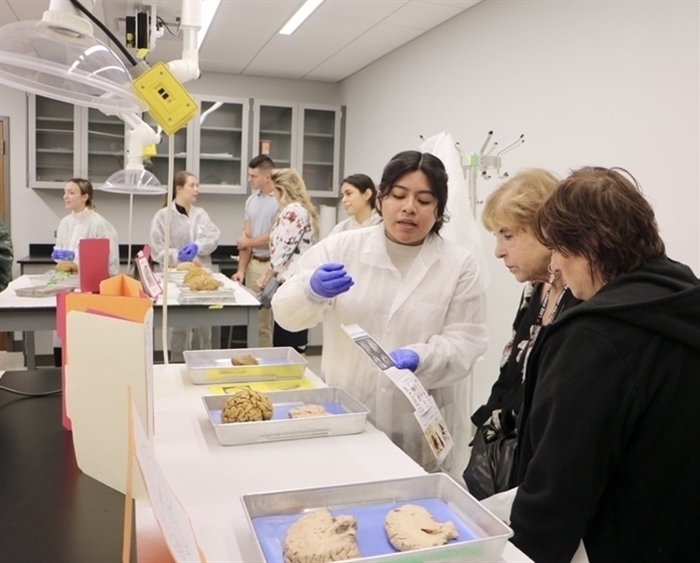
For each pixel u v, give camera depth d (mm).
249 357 1612
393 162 1548
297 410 1240
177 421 1240
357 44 4473
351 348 1613
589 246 943
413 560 721
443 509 894
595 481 876
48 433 1158
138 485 866
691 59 2230
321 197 5820
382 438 1199
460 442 1895
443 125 3955
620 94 2557
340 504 886
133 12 3096
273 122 5555
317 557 729
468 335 1609
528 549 896
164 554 763
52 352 4895
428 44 4133
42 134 5004
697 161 2217
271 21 3980
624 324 886
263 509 850
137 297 1033
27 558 751
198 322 2973
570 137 2852
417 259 1619
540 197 1336
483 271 2346
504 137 3338
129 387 737
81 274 1272
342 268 1480
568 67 2850
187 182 4355
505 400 1421
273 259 3744
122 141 5195
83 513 867
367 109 5168
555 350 951
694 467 888
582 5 2752
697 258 2227
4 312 2707
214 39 4434
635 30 2473
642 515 900
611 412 863
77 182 4172
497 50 3377
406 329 1597
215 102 5301
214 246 4480
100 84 1103
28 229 5191
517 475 1101
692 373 878
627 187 957
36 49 1045
